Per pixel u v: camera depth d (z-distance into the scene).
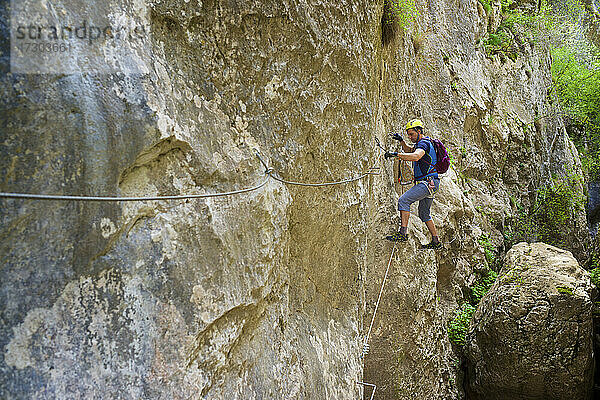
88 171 1.76
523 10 15.13
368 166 5.16
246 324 2.74
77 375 1.66
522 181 12.83
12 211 1.52
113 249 1.87
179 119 2.26
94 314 1.76
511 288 8.53
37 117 1.59
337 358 4.11
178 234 2.17
